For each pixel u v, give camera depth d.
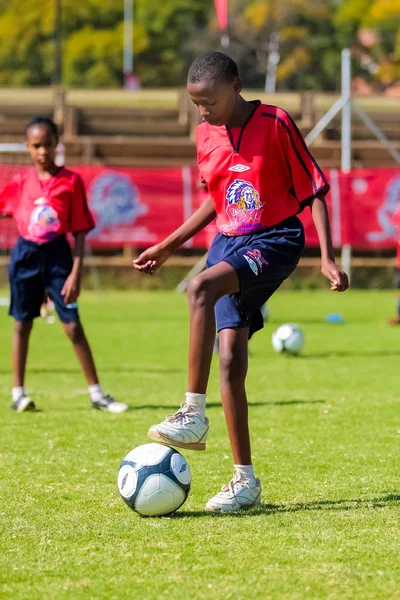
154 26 146.38
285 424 17.70
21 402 19.44
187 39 151.50
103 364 27.17
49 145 19.31
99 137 63.94
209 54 11.64
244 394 11.63
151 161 58.75
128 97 91.88
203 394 11.20
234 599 8.48
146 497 11.08
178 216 50.81
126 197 50.41
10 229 49.31
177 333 34.91
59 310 19.47
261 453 15.15
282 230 11.80
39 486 12.96
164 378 24.47
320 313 42.53
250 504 11.66
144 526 10.84
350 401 20.30
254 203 11.80
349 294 53.53
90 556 9.73
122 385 23.23
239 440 11.66
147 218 50.69
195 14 149.38
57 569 9.34
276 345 28.94
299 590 8.68
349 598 8.48
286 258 11.62
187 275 55.72
